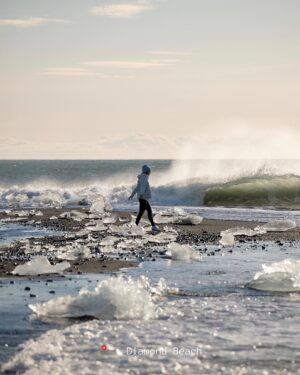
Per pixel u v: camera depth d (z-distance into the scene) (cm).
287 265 2467
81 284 2389
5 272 2688
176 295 2214
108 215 6062
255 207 7731
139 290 1928
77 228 4819
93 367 1379
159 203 8531
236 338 1622
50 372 1335
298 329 1717
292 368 1384
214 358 1454
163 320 1819
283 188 8569
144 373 1349
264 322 1795
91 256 3206
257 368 1384
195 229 4816
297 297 2175
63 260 3050
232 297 2172
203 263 3012
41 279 2512
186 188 8800
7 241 3897
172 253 3145
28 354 1460
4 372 1338
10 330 1684
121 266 2884
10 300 2072
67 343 1562
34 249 3419
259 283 2339
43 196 8212
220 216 6197
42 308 1864
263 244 3859
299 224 5275
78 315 1853
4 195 9750
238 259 3155
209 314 1898
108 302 1872
